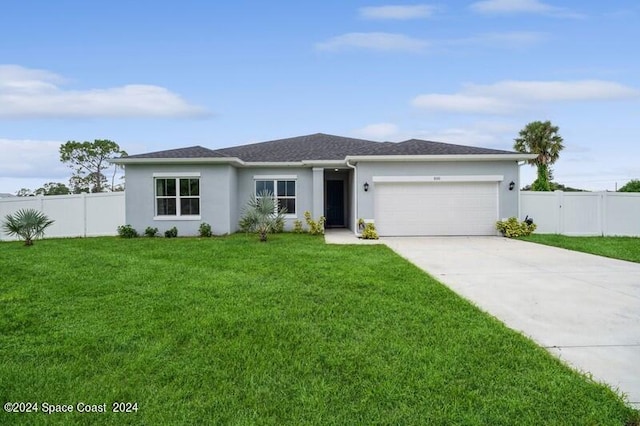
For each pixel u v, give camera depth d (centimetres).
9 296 640
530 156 1554
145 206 1681
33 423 294
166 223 1683
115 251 1158
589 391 331
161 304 596
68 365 391
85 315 546
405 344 438
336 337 461
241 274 812
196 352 419
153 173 1678
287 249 1182
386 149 1678
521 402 314
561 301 623
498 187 1595
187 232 1684
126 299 626
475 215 1602
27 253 1120
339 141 2233
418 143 1759
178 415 302
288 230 1827
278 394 334
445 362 390
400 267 884
